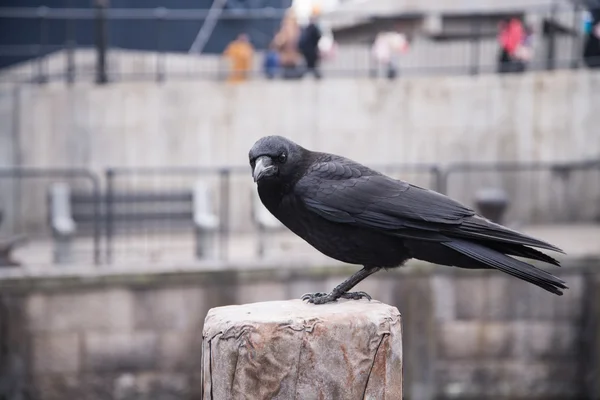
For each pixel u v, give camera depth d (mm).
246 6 20328
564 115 16891
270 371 3816
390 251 4340
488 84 16891
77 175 16047
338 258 4488
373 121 16828
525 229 15883
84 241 15086
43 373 11508
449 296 12102
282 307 4133
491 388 12258
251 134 16688
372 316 3924
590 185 16906
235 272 11680
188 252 13742
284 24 18359
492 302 12203
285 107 16734
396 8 17859
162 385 11758
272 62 18297
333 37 19469
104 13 16828
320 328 3838
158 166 16531
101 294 11570
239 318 3887
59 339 11508
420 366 12055
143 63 18500
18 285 11312
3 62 19359
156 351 11742
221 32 20344
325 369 3840
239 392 3822
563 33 19297
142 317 11672
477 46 18469
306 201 4332
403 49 17750
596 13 18641
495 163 16875
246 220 16484
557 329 12305
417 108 16859
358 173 4422
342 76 19250
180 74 18500
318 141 16812
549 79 16891
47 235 16234
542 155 16938
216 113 16609
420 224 4203
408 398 12039
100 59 16812
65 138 16344
